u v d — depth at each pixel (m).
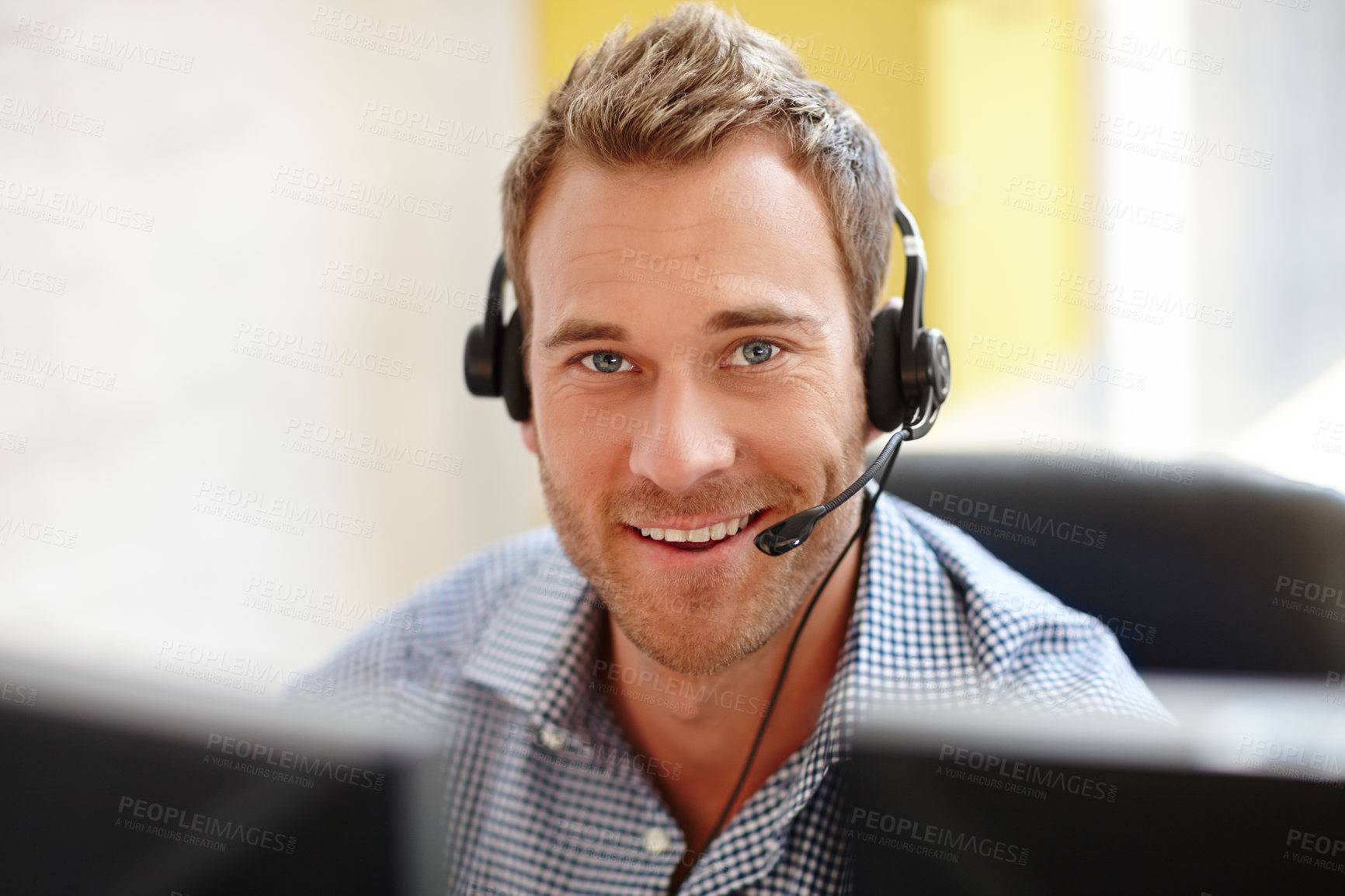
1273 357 3.13
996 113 3.19
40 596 1.94
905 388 0.91
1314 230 3.04
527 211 0.88
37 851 0.62
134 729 0.64
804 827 0.85
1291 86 3.04
